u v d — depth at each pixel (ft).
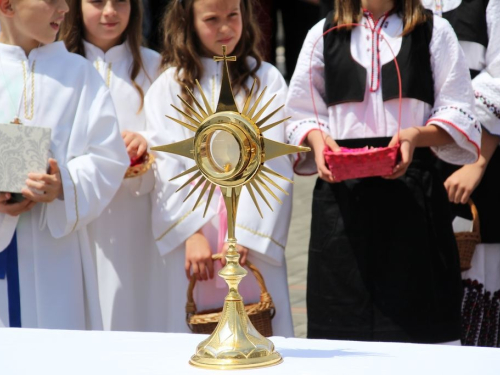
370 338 12.75
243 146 7.27
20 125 12.41
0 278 12.90
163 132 14.17
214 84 14.21
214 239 14.02
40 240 13.01
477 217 14.28
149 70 15.33
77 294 13.25
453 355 7.23
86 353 7.50
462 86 12.93
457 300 12.98
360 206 12.85
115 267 14.53
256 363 6.99
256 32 14.65
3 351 7.63
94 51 15.07
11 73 13.10
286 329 14.14
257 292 14.07
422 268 12.65
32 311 13.00
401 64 12.85
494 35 14.35
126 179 14.44
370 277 12.78
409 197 12.75
